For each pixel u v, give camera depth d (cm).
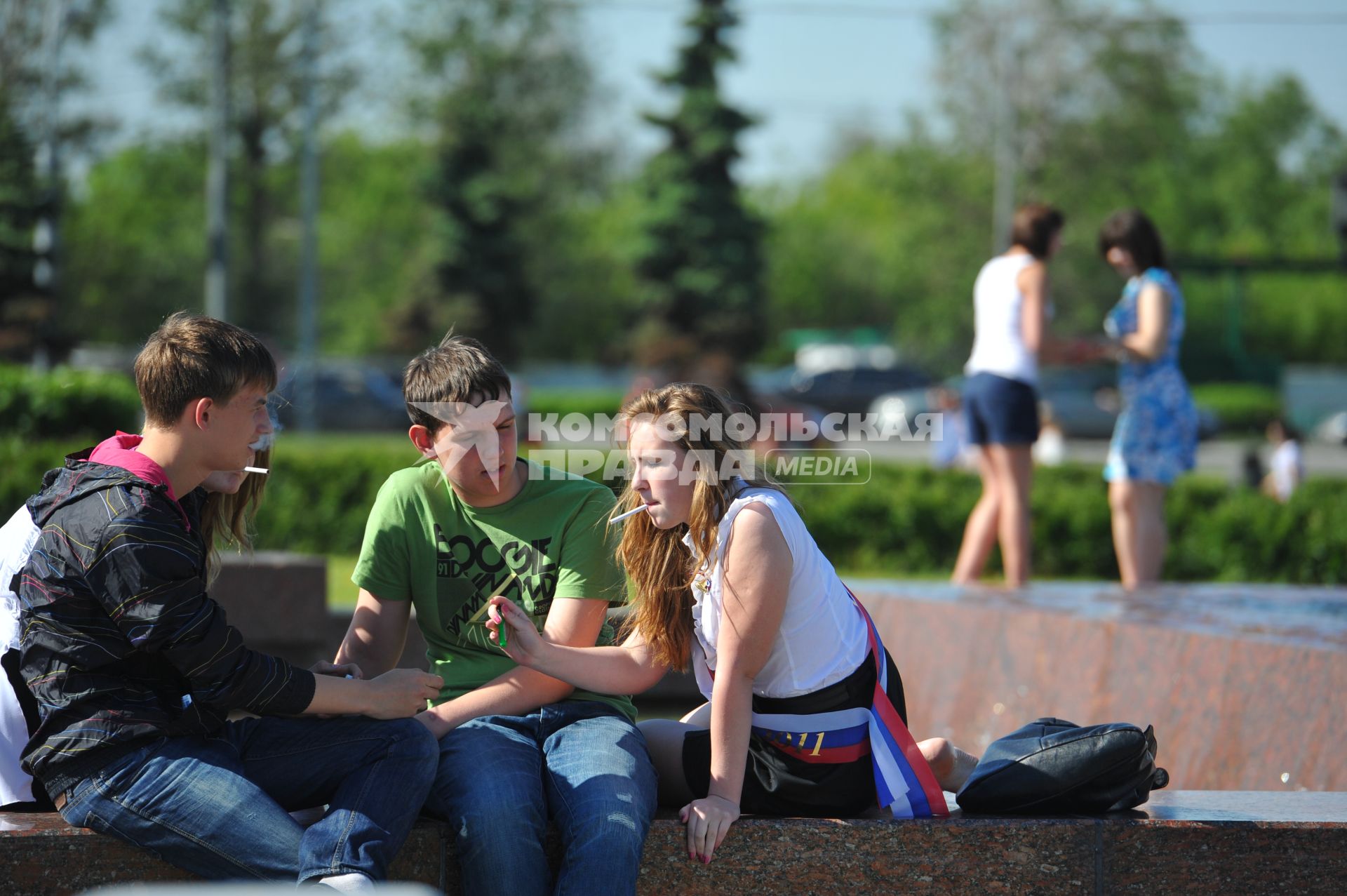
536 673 1066
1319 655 1434
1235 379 8169
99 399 3769
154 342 970
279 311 15588
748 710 1020
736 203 13200
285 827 916
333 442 5756
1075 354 2341
